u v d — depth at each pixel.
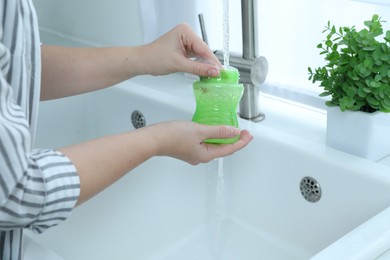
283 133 1.04
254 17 1.02
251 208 1.09
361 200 0.91
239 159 1.08
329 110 0.97
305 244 1.01
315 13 1.11
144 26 1.35
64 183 0.60
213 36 1.32
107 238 1.16
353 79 0.91
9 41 0.62
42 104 1.30
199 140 0.77
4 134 0.54
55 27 1.59
